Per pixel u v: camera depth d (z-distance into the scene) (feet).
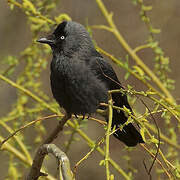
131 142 34.45
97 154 63.72
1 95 64.28
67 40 35.29
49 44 35.83
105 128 24.32
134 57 38.88
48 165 58.49
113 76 35.60
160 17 60.23
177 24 61.62
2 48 63.46
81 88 34.53
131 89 25.63
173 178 25.11
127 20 65.16
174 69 61.72
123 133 34.55
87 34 35.83
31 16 35.91
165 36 61.98
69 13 65.26
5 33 63.82
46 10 36.37
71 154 63.26
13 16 64.18
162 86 38.14
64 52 35.24
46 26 35.68
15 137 34.40
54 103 36.55
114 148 62.39
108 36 63.98
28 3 34.91
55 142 62.64
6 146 34.32
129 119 23.79
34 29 36.06
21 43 63.77
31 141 49.29
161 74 36.50
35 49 36.37
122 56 62.85
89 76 34.58
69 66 34.71
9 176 34.06
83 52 35.14
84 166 63.52
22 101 35.35
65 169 21.66
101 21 65.16
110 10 66.08
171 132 34.65
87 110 34.91
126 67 33.73
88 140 35.06
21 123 35.37
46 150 24.70
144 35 64.03
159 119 51.03
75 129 34.76
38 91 36.37
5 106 63.82
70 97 34.91
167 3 60.34
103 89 34.91
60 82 35.12
